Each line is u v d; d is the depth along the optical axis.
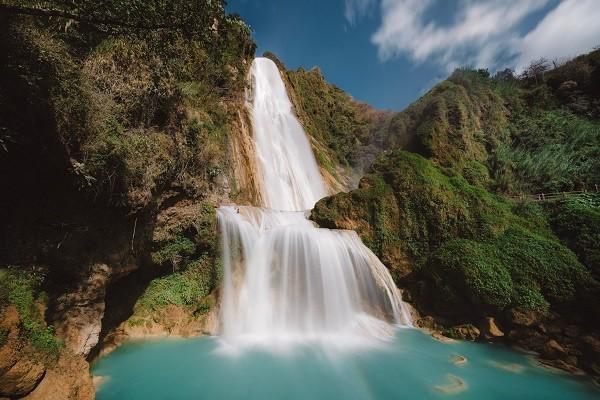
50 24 7.63
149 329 11.30
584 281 11.36
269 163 22.23
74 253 8.38
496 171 20.39
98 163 8.03
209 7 7.05
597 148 21.25
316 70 39.44
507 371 9.96
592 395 8.88
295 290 12.80
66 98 7.27
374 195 15.90
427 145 20.59
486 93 25.73
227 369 9.54
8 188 7.14
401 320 13.44
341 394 8.51
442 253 13.77
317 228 14.40
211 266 12.43
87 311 8.84
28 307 6.86
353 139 36.34
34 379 6.20
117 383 8.70
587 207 14.48
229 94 20.58
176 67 11.73
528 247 12.98
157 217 11.26
